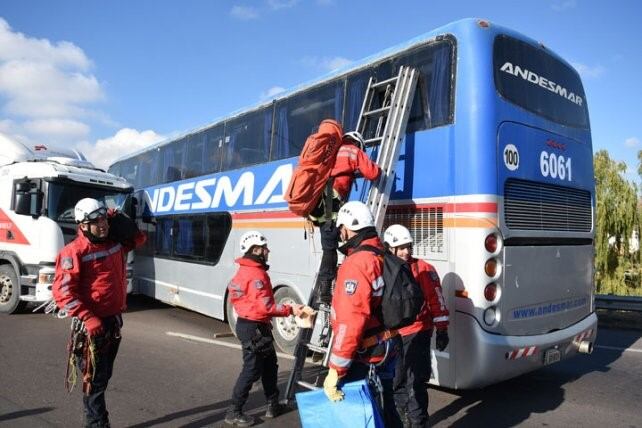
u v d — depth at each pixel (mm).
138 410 5164
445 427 4855
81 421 4793
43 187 10320
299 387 5793
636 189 17156
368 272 3129
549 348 5363
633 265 17062
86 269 4117
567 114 6148
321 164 5082
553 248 5629
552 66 6043
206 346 7984
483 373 4797
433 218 5246
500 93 5172
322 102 6934
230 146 9031
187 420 4902
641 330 9984
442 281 5090
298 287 7023
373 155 5840
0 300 10719
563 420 5047
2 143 11867
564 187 5871
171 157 11406
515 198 5160
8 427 4633
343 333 3068
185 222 10430
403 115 5398
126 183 11586
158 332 9141
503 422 4984
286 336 7496
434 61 5477
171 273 10852
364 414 3107
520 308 5141
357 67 6465
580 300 6113
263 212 7855
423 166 5398
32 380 6012
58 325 9344
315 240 6781
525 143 5340
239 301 4746
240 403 4727
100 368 4129
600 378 6512
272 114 7949
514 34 5566
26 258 10328
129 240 4441
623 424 4957
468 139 4996
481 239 4836
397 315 3160
